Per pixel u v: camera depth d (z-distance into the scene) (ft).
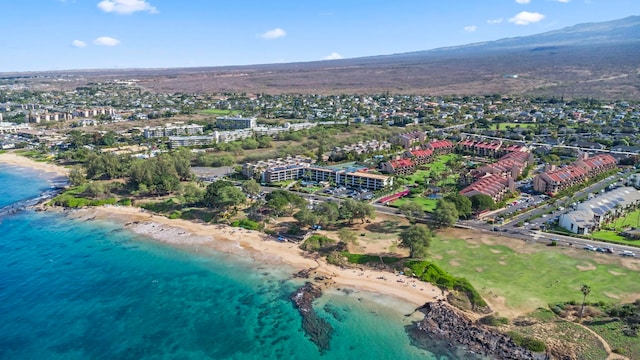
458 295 461.78
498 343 387.96
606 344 375.25
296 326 437.58
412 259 539.70
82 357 397.60
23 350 406.21
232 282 523.70
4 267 565.53
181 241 637.71
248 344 413.18
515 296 454.40
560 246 568.00
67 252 609.01
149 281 529.45
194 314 461.78
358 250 572.92
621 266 507.71
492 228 634.84
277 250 594.65
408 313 445.78
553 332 394.93
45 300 488.85
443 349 391.45
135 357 396.98
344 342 409.49
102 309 471.62
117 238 654.12
